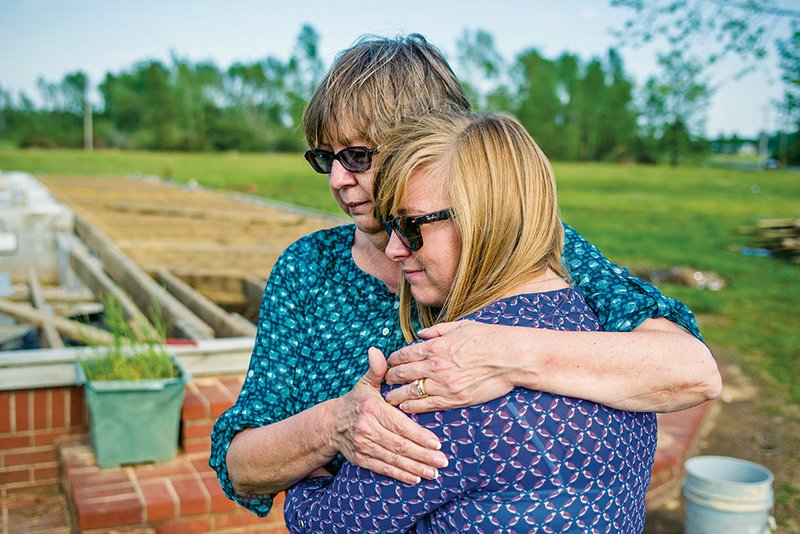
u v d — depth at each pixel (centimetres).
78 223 1049
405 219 135
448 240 136
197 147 8012
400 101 162
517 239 133
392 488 125
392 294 168
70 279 901
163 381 383
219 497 359
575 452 119
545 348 122
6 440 405
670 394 129
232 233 997
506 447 118
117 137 8762
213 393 429
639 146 7444
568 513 118
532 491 118
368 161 161
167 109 8050
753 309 1077
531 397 121
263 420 163
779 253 1602
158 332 466
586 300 151
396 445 124
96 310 717
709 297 1139
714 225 2250
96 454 388
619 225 2241
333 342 168
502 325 127
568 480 119
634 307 142
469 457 119
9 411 404
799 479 516
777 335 920
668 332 138
